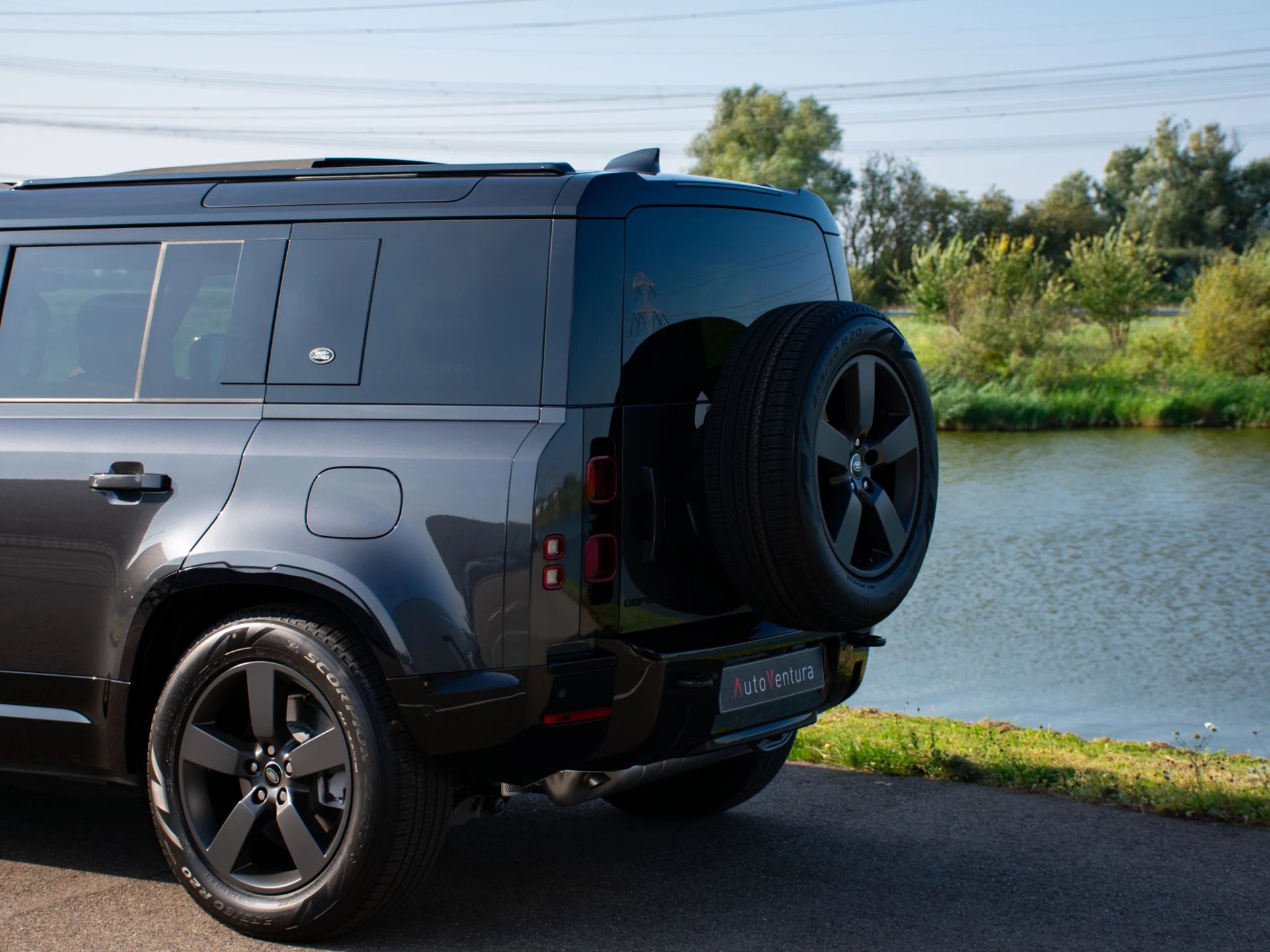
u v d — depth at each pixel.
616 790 3.47
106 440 3.55
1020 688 11.02
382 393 3.30
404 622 3.10
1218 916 3.49
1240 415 40.31
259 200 3.56
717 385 3.31
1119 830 4.28
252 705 3.29
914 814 4.48
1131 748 6.23
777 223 3.77
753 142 92.75
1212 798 4.45
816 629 3.35
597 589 3.12
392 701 3.17
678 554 3.31
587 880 3.80
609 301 3.21
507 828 4.34
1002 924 3.43
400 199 3.40
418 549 3.13
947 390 41.97
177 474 3.42
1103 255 48.09
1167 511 22.91
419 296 3.32
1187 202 101.25
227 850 3.34
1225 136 102.00
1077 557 18.50
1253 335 43.66
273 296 3.46
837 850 4.08
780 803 4.64
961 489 26.22
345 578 3.15
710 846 4.13
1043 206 93.25
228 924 3.36
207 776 3.44
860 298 79.00
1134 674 11.55
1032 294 47.44
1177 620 14.23
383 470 3.21
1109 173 112.69
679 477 3.32
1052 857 3.99
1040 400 41.12
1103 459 31.19
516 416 3.16
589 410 3.14
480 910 3.55
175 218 3.63
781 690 3.57
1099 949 3.27
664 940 3.33
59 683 3.59
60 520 3.55
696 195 3.49
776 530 3.16
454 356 3.25
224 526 3.32
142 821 4.39
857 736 5.62
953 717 9.87
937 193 91.88
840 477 3.35
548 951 3.26
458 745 3.11
